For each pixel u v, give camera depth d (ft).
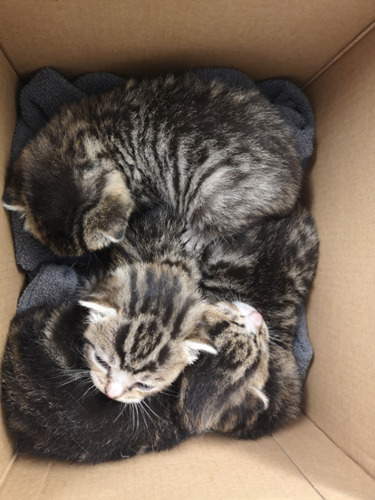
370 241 0.64
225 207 0.73
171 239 0.75
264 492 0.53
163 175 0.73
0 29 0.60
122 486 0.55
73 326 0.69
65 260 0.74
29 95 0.71
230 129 0.70
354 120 0.68
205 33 0.64
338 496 0.52
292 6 0.59
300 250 0.77
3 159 0.66
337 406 0.68
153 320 0.63
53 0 0.56
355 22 0.63
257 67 0.75
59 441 0.64
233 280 0.77
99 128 0.69
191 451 0.66
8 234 0.68
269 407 0.73
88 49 0.67
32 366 0.65
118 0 0.57
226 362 0.69
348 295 0.68
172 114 0.70
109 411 0.67
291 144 0.74
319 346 0.75
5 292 0.65
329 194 0.75
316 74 0.77
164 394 0.71
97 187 0.66
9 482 0.57
